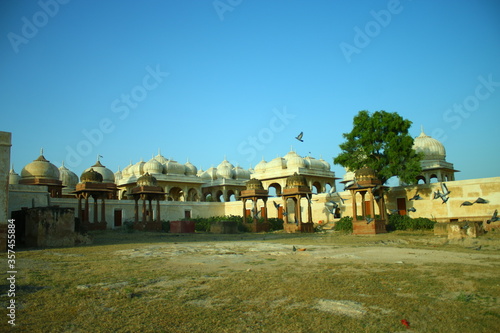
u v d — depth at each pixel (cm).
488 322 563
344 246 1709
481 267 1011
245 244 1897
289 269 1038
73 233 1950
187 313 632
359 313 615
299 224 3216
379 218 2936
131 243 2077
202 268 1087
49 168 4059
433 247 1622
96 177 3503
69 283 888
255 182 3716
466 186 3139
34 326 575
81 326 575
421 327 548
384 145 3281
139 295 762
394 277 889
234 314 623
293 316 606
